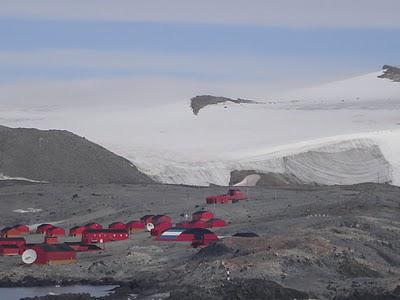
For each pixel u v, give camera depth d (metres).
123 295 115.56
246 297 105.31
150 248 154.50
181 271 128.25
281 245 132.25
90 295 118.19
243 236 146.00
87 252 159.38
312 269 122.56
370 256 132.12
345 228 146.38
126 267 142.38
